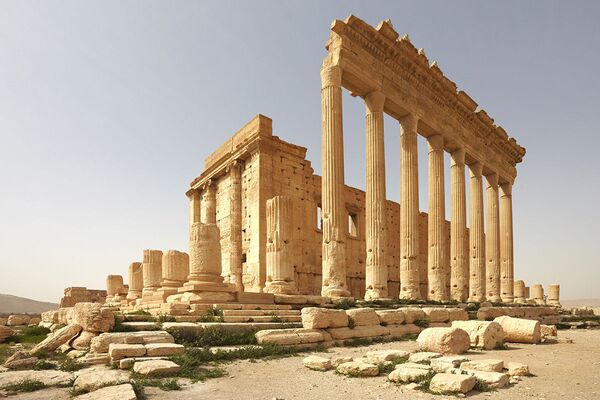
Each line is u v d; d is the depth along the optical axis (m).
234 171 31.61
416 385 7.77
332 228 21.08
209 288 16.31
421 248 44.97
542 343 15.70
